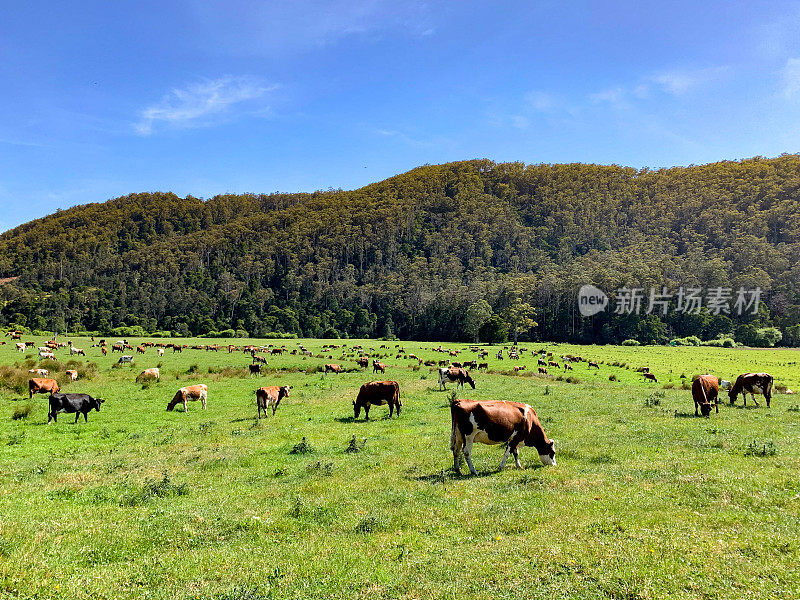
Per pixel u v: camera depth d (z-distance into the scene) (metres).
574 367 55.38
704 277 129.38
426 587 5.96
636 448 13.24
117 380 37.66
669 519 7.71
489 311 119.00
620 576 5.89
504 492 9.77
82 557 7.26
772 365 56.78
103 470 13.15
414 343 113.19
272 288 189.62
